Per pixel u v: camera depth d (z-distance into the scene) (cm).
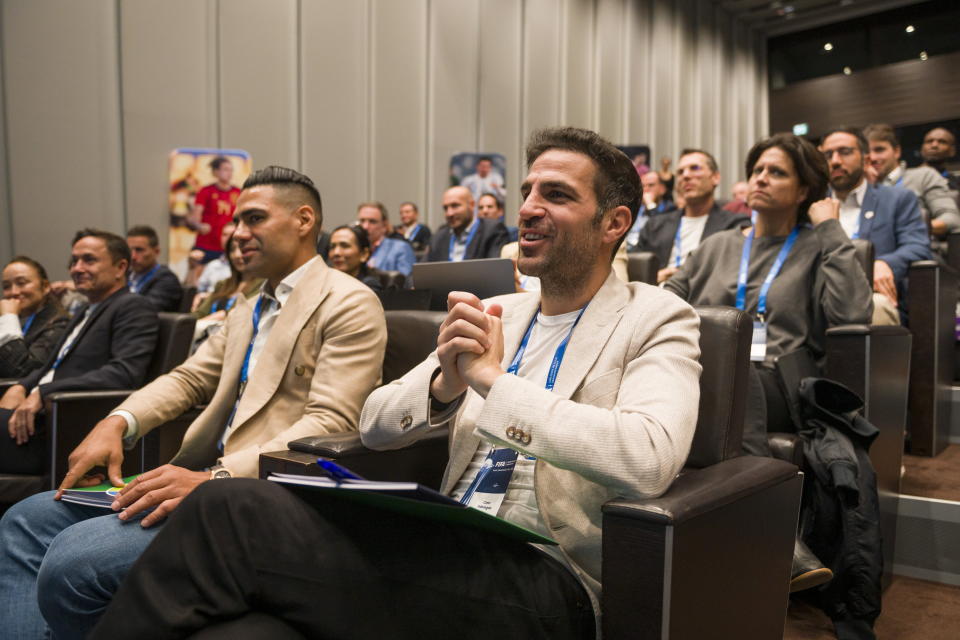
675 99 1026
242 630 85
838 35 1130
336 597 90
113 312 275
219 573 86
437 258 572
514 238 575
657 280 295
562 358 124
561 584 105
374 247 586
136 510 124
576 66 872
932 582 219
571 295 130
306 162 613
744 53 1162
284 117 599
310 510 92
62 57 482
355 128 648
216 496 90
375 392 133
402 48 684
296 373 176
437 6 712
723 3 1099
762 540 115
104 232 295
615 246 131
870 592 178
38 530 145
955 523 216
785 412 205
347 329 175
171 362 273
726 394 128
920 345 284
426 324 183
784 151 236
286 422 175
